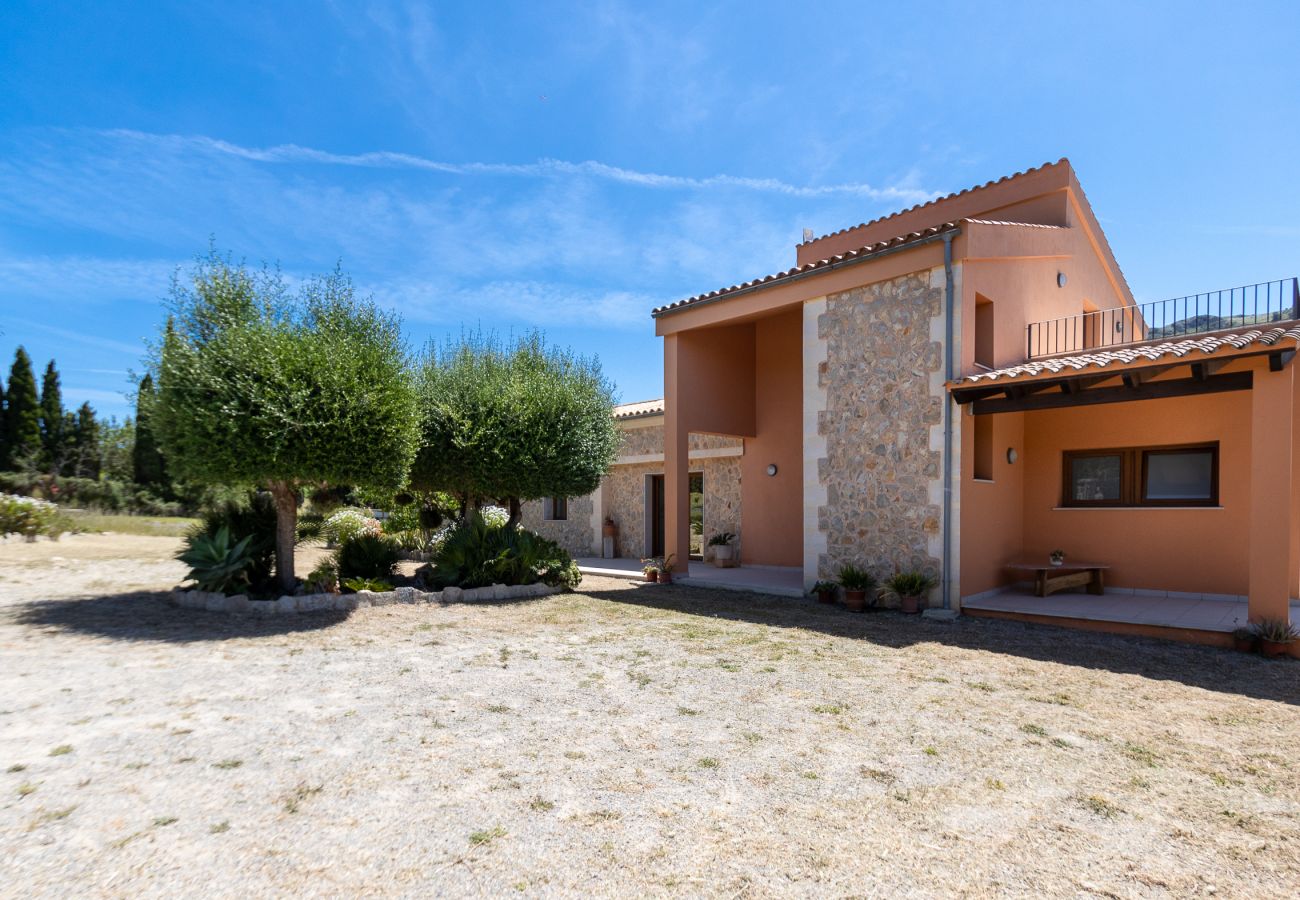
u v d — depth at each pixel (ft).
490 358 36.86
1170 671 18.17
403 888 7.79
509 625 24.30
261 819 9.41
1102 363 21.90
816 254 43.32
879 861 8.57
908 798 10.43
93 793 10.09
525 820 9.54
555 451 33.81
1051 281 32.53
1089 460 30.32
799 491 39.75
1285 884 8.17
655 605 28.86
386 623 24.06
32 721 13.07
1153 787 10.94
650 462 50.60
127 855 8.37
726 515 44.86
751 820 9.65
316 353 24.35
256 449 23.09
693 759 11.91
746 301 33.63
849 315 29.60
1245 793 10.75
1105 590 29.09
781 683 16.84
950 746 12.63
